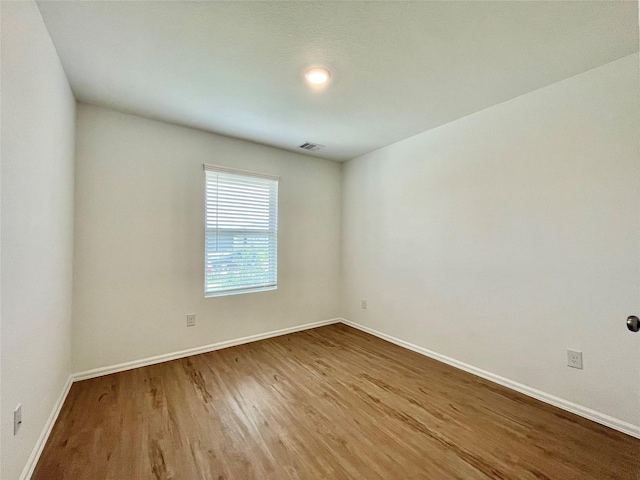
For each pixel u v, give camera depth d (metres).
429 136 2.88
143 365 2.59
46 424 1.61
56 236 1.77
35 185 1.39
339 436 1.67
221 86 2.06
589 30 1.50
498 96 2.20
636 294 1.69
